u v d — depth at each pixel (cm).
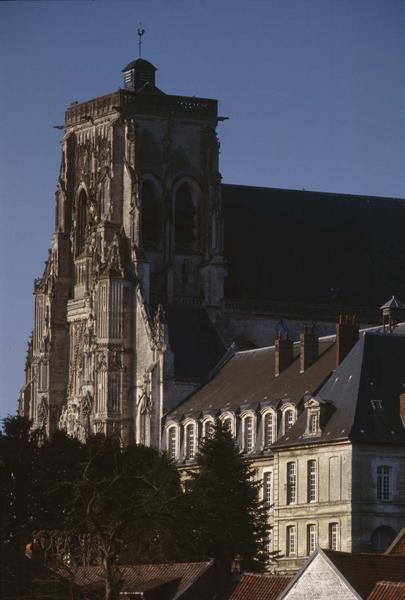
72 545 18925
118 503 17325
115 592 16138
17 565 18775
